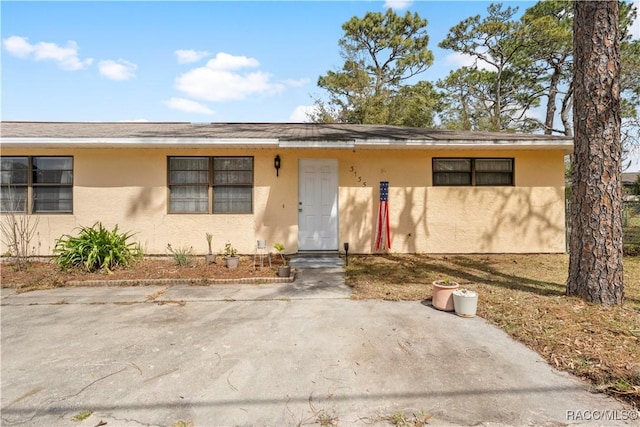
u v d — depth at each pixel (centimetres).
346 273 623
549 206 800
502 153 794
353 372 274
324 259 736
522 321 368
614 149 405
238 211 780
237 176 779
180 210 773
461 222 797
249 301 468
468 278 573
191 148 760
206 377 270
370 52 2367
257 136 732
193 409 228
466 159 805
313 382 260
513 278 569
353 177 791
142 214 759
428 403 231
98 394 247
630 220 1373
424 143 717
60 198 757
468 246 799
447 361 290
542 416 216
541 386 250
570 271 441
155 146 730
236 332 360
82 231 662
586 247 418
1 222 739
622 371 263
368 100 2148
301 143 695
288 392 247
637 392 238
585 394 239
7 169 750
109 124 948
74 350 320
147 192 759
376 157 793
